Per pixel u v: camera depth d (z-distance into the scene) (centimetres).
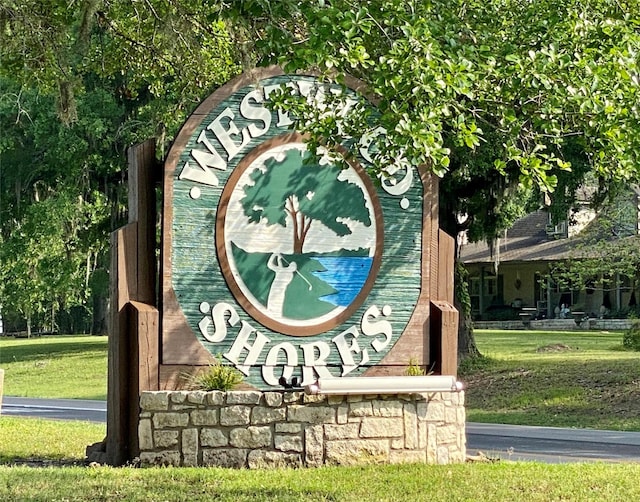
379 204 1226
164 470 1068
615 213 3072
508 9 1121
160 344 1136
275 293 1180
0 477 1040
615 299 5388
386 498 952
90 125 3288
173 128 2847
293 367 1182
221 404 1109
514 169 2550
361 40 959
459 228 2795
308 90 1203
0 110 3366
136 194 1166
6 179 3691
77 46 1568
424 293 1238
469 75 959
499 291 5797
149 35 1778
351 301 1208
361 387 1129
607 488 1045
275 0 923
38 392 3105
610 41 1077
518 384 2647
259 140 1185
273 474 1059
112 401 1146
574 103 1033
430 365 1235
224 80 1766
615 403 2283
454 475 1077
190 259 1155
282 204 1190
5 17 1577
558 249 5441
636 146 1044
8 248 3853
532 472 1130
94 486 986
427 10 1023
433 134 934
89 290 4553
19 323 6781
